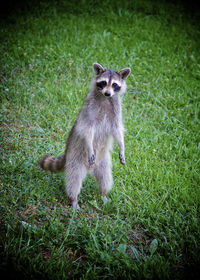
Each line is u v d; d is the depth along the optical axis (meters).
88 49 7.19
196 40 8.36
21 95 5.55
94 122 3.88
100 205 3.89
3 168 4.01
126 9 9.26
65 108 5.48
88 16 8.73
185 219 3.69
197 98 6.17
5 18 8.33
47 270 2.72
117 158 4.68
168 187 4.17
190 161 4.65
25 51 6.88
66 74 6.39
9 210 3.36
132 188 4.10
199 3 10.34
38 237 3.10
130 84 6.37
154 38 8.07
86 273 2.77
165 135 5.20
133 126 5.29
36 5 9.03
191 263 3.07
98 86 3.92
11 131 4.80
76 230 3.30
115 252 3.13
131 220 3.59
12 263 2.71
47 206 3.64
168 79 6.53
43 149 4.57
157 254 3.15
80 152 3.87
